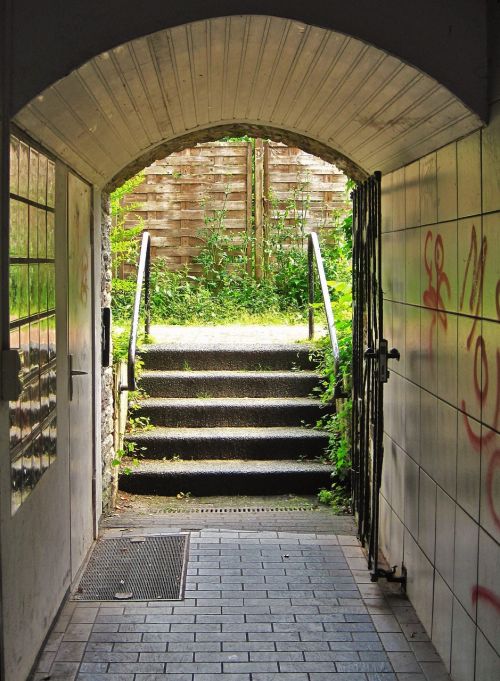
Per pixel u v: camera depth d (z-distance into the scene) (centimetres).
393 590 475
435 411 396
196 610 448
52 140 381
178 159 1241
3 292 304
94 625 427
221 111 523
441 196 386
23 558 338
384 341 461
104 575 493
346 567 511
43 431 379
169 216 1246
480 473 324
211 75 415
